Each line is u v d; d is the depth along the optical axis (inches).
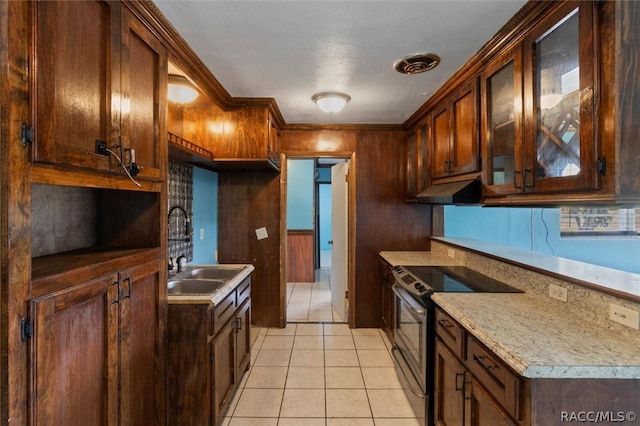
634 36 41.7
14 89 31.6
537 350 44.6
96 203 63.6
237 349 90.2
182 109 104.3
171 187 98.7
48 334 35.8
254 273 138.8
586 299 57.1
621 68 41.8
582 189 47.1
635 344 46.6
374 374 101.7
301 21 60.6
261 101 104.0
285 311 140.3
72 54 38.5
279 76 86.1
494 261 87.1
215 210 136.3
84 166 40.3
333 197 167.2
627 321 49.3
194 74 79.3
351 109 114.8
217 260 137.8
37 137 33.6
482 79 74.7
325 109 105.1
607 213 98.8
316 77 87.0
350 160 138.6
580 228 103.7
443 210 138.3
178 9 56.4
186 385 70.3
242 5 55.5
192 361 70.3
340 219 153.7
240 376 93.9
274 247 138.5
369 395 90.8
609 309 52.5
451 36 65.9
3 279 31.3
